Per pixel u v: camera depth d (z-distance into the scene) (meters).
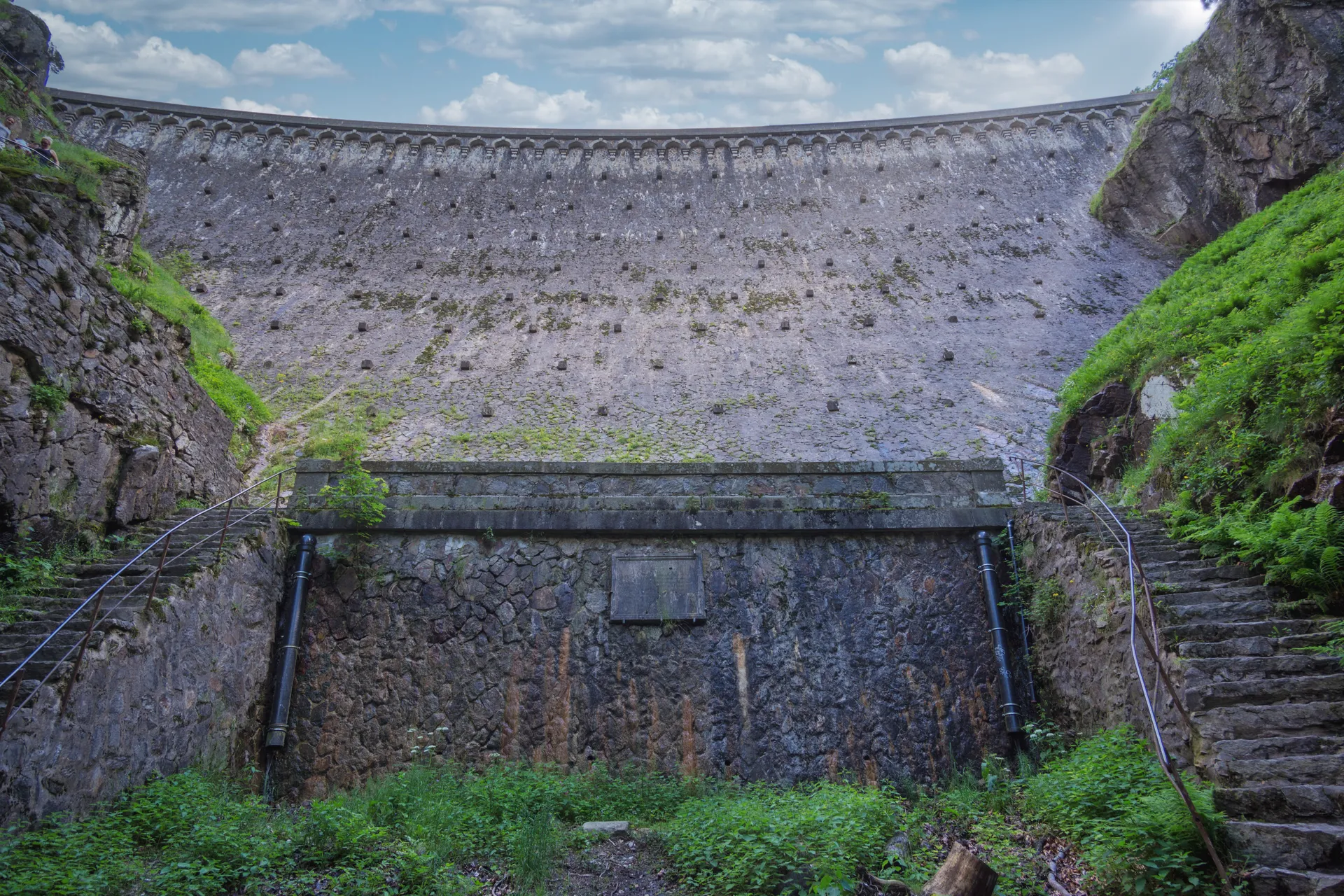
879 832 7.18
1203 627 7.52
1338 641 6.98
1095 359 16.47
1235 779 6.05
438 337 24.89
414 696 10.51
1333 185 16.61
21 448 9.41
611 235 31.38
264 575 10.68
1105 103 35.41
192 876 6.16
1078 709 9.43
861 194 33.22
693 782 9.67
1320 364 8.59
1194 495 9.87
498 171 34.84
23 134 15.91
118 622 8.17
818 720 10.40
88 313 10.73
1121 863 5.66
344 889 6.20
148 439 11.55
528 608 10.97
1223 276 15.05
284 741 10.16
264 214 31.59
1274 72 22.09
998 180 33.19
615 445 19.09
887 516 11.41
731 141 35.88
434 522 11.34
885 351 23.64
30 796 6.86
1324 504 7.75
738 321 25.91
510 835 7.57
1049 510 11.02
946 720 10.41
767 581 11.16
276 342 24.22
